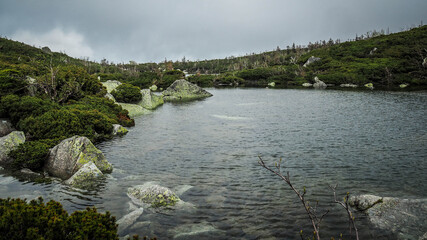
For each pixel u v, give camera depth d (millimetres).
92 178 13188
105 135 23109
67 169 14445
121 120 29500
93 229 5922
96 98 33219
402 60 98500
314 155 16562
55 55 140250
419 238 7523
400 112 31203
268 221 8969
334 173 13414
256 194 11219
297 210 9703
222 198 10883
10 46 100062
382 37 151125
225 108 42469
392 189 11281
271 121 29453
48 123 19812
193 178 13320
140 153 18234
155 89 103812
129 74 142750
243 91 80375
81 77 38062
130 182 12820
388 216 8695
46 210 6125
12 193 11344
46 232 5500
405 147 17453
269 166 14883
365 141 19344
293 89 81812
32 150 15328
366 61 114188
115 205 10273
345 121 27375
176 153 18078
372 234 7910
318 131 23406
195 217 9320
